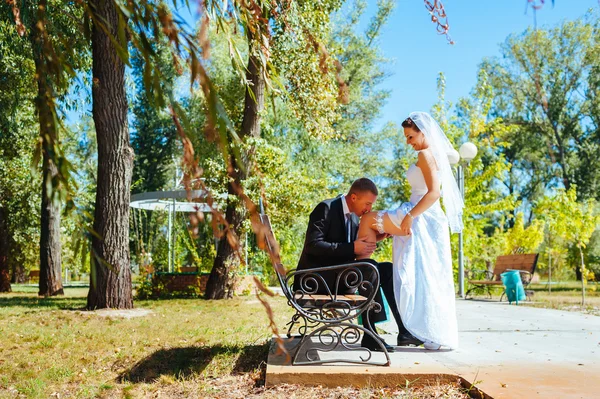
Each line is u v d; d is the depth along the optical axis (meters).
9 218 20.52
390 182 36.41
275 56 8.45
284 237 19.52
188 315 8.61
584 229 12.97
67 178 1.21
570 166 38.06
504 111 36.03
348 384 3.27
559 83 31.39
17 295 16.62
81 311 8.89
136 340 5.68
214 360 4.30
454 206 4.54
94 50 9.12
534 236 16.77
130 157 9.41
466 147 13.76
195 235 1.14
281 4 1.87
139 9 1.29
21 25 1.69
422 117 4.42
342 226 4.24
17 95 15.23
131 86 14.03
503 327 6.10
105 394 3.56
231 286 12.77
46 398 3.52
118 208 9.22
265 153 12.23
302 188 13.32
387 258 16.56
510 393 2.79
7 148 18.59
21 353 5.08
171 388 3.61
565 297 14.59
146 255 14.18
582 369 3.46
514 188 44.72
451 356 3.93
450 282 4.27
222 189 11.36
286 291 3.64
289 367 3.46
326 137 11.94
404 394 3.04
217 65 17.69
